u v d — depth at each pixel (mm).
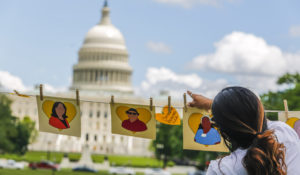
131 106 8289
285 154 4891
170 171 126875
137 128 8406
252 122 4980
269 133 4812
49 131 8477
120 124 8469
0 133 118625
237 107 4984
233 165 4809
